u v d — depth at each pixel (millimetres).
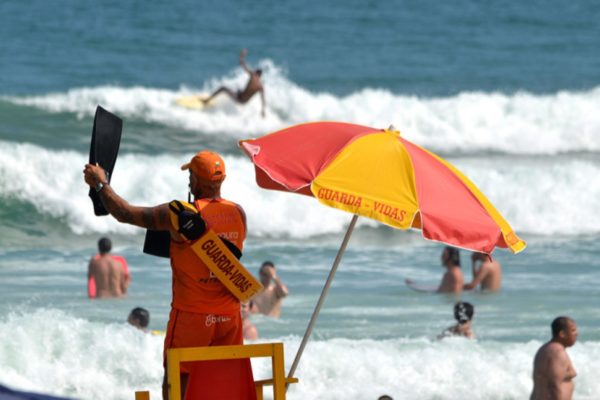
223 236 18609
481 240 20266
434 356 43719
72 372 41625
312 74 145625
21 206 77438
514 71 154750
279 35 176125
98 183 18250
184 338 18609
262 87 110438
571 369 39531
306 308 55094
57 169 79938
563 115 113562
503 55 168125
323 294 23406
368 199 19844
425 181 20641
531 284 62344
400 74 148125
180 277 18656
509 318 53688
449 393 41875
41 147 87875
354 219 23281
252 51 161625
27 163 79438
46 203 77750
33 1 192000
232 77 142125
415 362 43219
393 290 60312
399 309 55531
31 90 125750
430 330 50969
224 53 159000
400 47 171125
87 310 52375
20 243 72875
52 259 67750
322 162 20453
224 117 110625
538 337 49844
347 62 156250
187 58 154000
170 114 108375
